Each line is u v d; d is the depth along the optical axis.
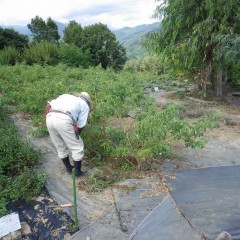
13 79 11.24
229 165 5.53
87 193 4.79
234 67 10.62
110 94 6.16
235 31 9.27
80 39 38.25
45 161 5.80
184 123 5.18
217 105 9.48
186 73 10.88
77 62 21.72
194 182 5.00
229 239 3.65
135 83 10.70
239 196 4.62
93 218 4.27
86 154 5.93
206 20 8.99
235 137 6.88
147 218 4.19
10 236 3.91
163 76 14.39
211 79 10.81
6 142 5.58
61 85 8.19
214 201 4.52
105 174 5.29
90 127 6.24
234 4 8.83
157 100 10.11
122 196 4.70
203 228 4.00
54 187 4.94
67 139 4.97
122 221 4.17
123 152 5.11
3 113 7.91
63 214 4.33
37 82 9.70
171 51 9.95
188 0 9.23
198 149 6.23
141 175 5.23
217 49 9.10
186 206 4.42
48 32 39.41
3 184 4.82
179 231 3.96
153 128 4.96
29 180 4.78
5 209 4.32
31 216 4.30
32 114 8.23
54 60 20.25
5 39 30.72
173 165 5.55
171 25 9.97
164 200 4.55
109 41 39.34
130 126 7.03
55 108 4.95
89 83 7.82
